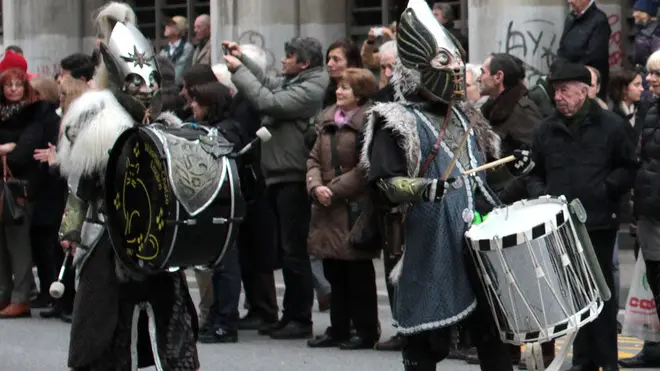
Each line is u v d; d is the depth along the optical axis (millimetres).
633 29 30031
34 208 24531
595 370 17266
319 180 19906
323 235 19938
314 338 20844
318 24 33875
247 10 33688
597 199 16922
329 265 20359
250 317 22781
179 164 12875
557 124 17141
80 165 13586
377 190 13148
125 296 13672
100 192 13727
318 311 25078
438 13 26062
